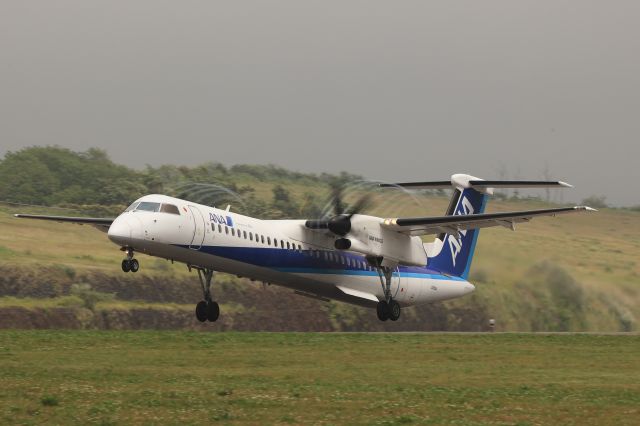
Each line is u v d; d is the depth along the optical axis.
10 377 58.19
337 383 59.53
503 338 94.44
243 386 56.81
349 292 111.19
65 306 143.38
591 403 52.81
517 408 51.12
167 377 60.09
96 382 57.09
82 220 110.31
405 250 112.06
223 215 98.56
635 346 88.25
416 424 46.62
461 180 117.38
